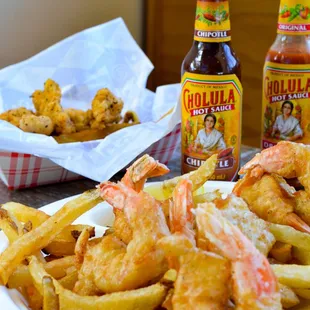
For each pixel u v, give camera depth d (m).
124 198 0.31
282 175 0.35
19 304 0.31
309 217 0.34
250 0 0.94
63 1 0.96
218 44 0.49
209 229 0.27
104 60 0.79
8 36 0.91
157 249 0.29
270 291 0.26
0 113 0.69
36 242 0.33
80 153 0.54
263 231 0.31
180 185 0.31
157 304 0.29
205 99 0.50
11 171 0.54
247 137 1.01
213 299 0.27
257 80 0.97
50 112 0.62
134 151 0.54
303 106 0.53
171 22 1.08
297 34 0.51
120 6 1.05
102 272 0.30
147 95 0.75
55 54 0.76
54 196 0.54
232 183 0.46
